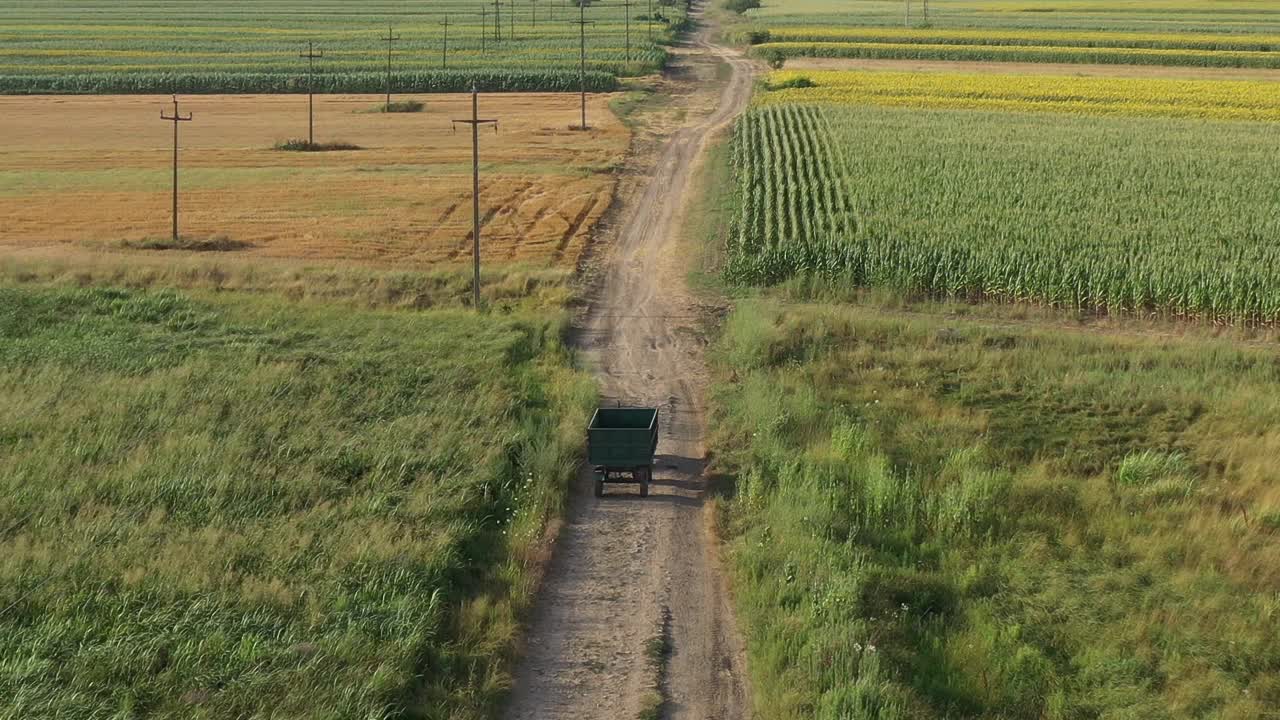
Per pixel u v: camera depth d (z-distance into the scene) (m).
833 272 56.00
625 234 68.06
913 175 77.88
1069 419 38.12
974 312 52.06
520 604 25.00
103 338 44.16
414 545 26.34
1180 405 39.03
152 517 27.77
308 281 54.09
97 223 68.19
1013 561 27.39
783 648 22.97
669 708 21.70
